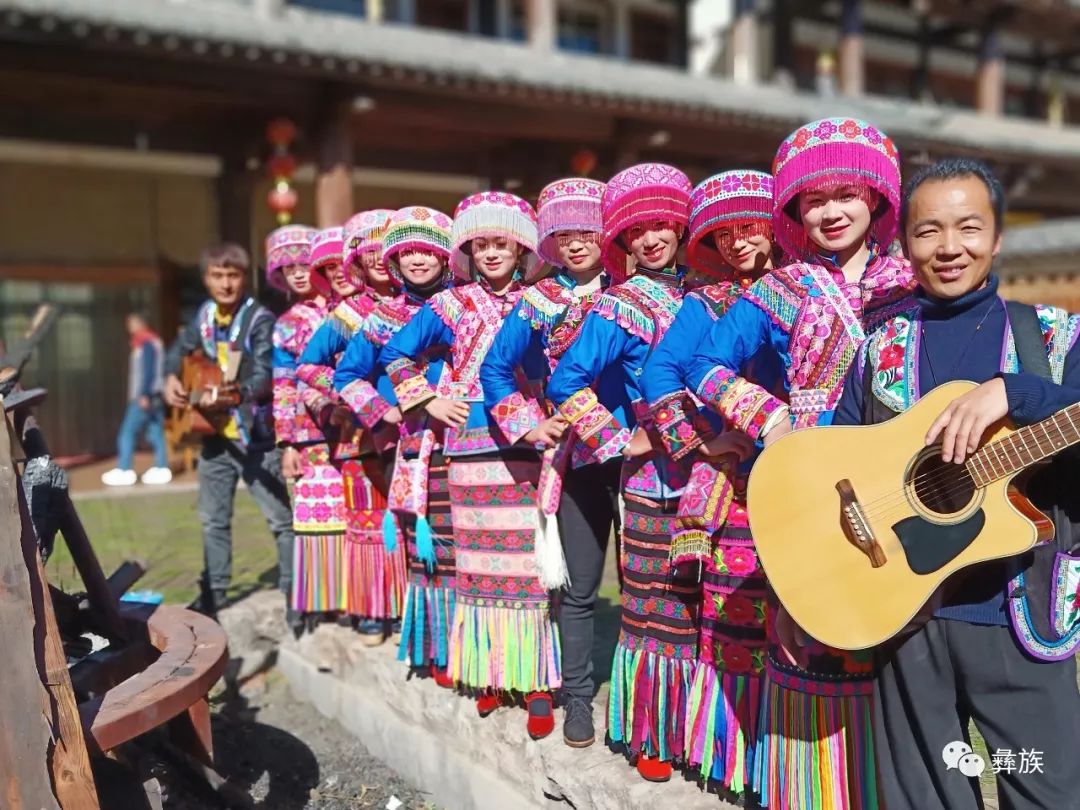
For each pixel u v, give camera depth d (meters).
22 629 2.10
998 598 1.82
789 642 2.09
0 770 2.07
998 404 1.73
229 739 4.15
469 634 3.12
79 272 11.98
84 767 2.19
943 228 1.85
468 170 13.33
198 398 4.50
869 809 2.07
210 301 4.82
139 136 11.21
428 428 3.39
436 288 3.51
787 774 2.15
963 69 22.52
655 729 2.56
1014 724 1.82
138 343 9.96
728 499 2.36
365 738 4.02
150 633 3.15
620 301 2.58
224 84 9.23
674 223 2.58
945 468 1.86
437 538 3.46
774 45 19.03
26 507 2.19
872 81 21.55
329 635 4.36
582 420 2.57
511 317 2.87
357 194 13.10
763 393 2.14
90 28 7.79
